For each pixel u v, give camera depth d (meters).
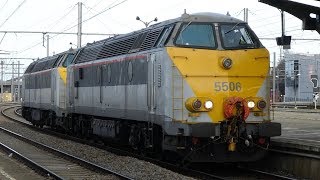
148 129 14.46
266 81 13.24
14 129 29.44
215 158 12.87
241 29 13.53
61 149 19.17
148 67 14.23
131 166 13.89
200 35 13.20
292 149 13.24
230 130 12.62
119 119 17.27
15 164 15.20
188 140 12.73
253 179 12.64
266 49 13.42
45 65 29.30
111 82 17.55
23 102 35.44
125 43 16.81
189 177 11.97
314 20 12.77
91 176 12.78
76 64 22.34
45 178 12.63
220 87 12.87
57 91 25.42
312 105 55.66
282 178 12.17
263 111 13.05
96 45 20.52
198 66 12.87
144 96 14.57
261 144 13.05
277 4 12.78
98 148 19.17
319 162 12.20
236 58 13.05
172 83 12.77
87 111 20.56
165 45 13.11
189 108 12.61
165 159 15.01
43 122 30.31
